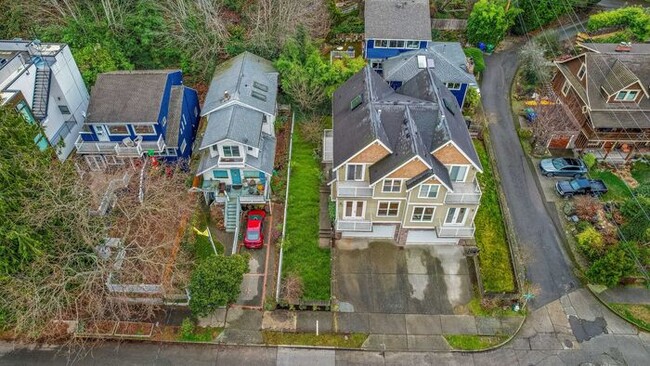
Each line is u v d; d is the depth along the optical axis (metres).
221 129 35.12
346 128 33.09
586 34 54.66
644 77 40.62
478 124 44.16
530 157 42.75
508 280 33.16
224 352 29.28
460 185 32.53
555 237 36.59
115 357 28.94
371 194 31.53
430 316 31.19
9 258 25.89
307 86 42.50
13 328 29.52
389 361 29.06
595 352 29.95
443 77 43.81
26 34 46.25
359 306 31.56
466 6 56.91
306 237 35.25
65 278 26.83
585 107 41.47
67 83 38.59
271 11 46.16
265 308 31.27
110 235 33.44
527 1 54.19
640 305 32.41
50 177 27.53
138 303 30.92
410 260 34.16
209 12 46.41
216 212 36.25
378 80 36.47
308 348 29.56
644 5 60.97
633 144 41.56
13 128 27.17
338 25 52.97
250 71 40.75
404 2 48.28
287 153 41.03
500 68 51.97
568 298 32.78
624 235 35.06
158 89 37.50
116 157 37.44
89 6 46.16
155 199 32.97
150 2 46.31
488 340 30.19
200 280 29.05
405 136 30.38
